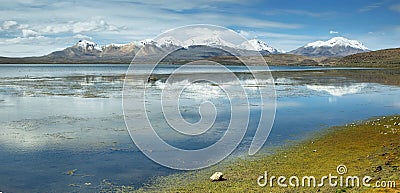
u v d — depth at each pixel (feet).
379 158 58.59
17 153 67.56
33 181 53.16
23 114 110.73
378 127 86.48
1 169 58.49
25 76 329.31
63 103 135.44
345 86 211.00
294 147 69.56
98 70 505.25
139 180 52.80
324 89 190.70
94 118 102.68
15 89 193.36
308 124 93.04
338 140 74.18
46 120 100.53
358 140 73.31
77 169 58.13
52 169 58.39
